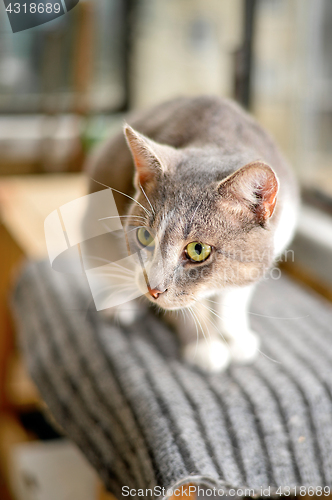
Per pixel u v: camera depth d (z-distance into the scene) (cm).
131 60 114
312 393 51
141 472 46
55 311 63
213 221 48
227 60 100
